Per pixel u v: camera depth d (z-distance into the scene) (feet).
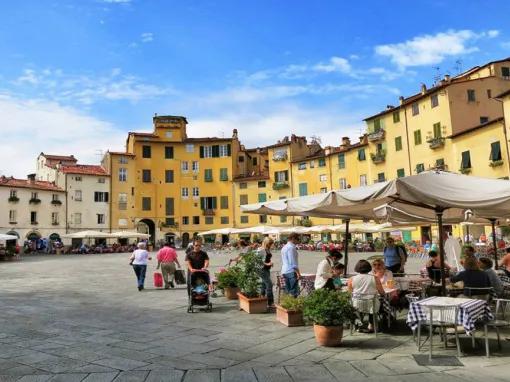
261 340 26.78
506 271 40.37
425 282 33.30
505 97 119.55
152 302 43.14
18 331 29.94
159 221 225.97
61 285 60.54
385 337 26.86
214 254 157.99
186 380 19.66
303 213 39.63
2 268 98.89
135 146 225.76
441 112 145.38
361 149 184.75
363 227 125.59
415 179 24.26
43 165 238.89
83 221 209.46
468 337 26.16
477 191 23.44
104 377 20.13
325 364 21.77
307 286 38.06
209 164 231.71
